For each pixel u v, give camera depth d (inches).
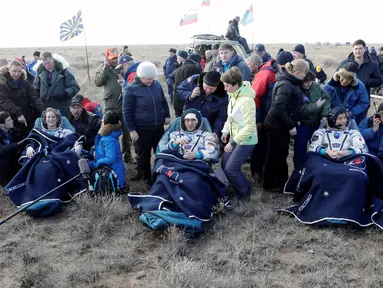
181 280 167.3
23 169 249.8
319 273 180.9
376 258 190.5
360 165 227.3
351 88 265.0
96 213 233.5
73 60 1307.8
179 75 296.7
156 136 273.0
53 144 266.4
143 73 255.6
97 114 317.7
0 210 249.4
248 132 229.8
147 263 191.8
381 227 209.8
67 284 175.9
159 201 216.5
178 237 199.9
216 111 262.7
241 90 231.6
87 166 251.0
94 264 190.1
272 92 250.8
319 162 234.8
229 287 168.7
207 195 225.6
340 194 217.6
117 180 259.8
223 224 223.9
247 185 251.1
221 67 301.7
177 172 229.8
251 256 194.2
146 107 262.1
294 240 209.0
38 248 205.5
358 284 174.4
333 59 1150.3
